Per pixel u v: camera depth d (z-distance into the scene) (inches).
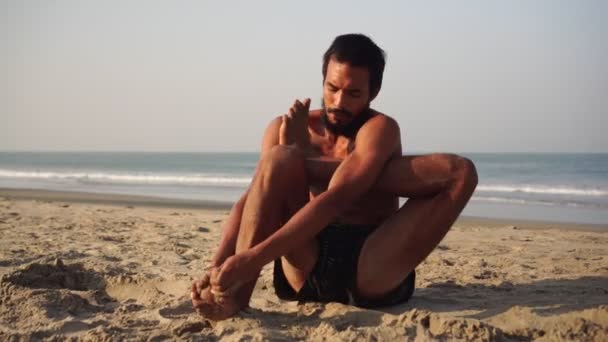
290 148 101.0
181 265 173.2
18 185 866.1
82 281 141.7
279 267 112.0
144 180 1003.9
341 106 103.8
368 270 104.2
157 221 323.3
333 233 108.8
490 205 558.9
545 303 122.4
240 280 96.1
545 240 269.7
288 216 102.5
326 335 97.0
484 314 113.7
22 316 111.9
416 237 100.3
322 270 108.3
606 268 176.4
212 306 100.3
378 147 99.3
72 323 106.9
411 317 103.3
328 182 105.0
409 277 119.3
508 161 1749.5
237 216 108.8
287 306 119.6
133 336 98.7
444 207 98.7
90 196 578.2
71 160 2534.5
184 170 1491.1
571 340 95.4
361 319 105.7
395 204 114.3
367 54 102.4
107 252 195.9
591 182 884.0
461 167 98.3
